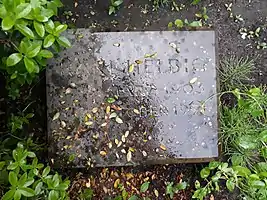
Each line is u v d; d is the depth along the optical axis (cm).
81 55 72
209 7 82
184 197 81
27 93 77
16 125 74
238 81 81
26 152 60
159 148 73
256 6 83
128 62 73
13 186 55
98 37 72
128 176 80
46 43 56
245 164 79
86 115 72
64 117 72
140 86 73
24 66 59
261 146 77
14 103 76
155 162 74
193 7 82
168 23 81
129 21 81
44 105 77
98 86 73
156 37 73
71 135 72
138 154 73
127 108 73
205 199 81
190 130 74
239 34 83
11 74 62
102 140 73
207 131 74
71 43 72
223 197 81
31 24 55
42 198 62
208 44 74
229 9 83
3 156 67
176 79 73
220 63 81
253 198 77
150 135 73
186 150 74
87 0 80
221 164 75
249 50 83
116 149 73
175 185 80
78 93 72
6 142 72
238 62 81
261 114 76
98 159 73
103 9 80
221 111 79
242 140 75
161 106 73
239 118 77
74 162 73
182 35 73
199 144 74
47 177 61
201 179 81
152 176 80
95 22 80
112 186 79
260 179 74
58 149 72
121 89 73
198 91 73
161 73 73
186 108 73
